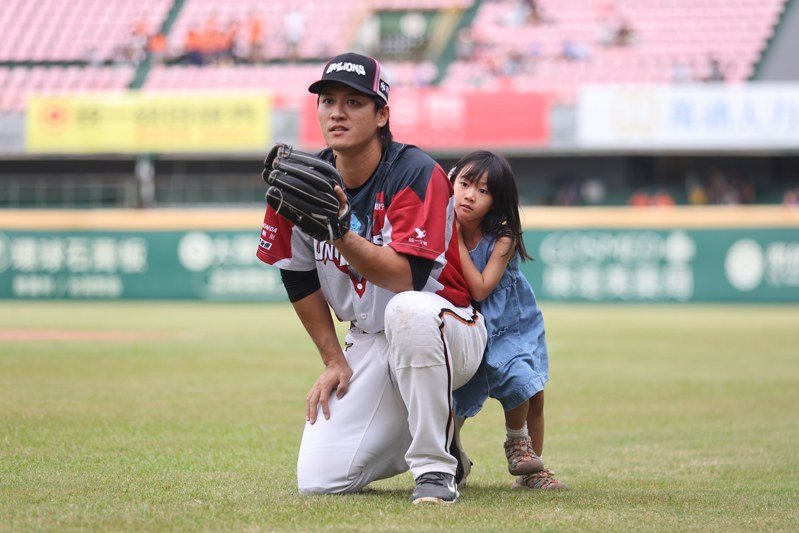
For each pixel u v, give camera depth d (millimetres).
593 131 63344
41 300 64562
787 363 30062
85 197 68062
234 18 76188
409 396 10438
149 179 67562
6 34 77000
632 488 11828
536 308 11953
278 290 63562
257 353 31625
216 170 72438
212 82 73625
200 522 9172
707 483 12250
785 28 70500
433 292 11008
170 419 17844
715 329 42906
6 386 22328
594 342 36906
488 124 63875
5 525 8977
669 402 21688
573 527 9203
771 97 62125
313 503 10188
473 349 11000
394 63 73000
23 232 64500
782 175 71062
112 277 64375
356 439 10859
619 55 71250
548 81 70250
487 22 74000
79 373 25422
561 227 61969
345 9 75938
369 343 11172
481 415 19734
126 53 75125
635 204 68125
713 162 70688
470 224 11594
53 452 13820
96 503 10109
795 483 12273
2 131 67188
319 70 73688
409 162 10672
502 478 12891
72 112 66625
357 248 10062
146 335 38344
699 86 62750
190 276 64062
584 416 19578
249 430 16719
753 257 60312
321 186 9758
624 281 61375
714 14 72375
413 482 12398
